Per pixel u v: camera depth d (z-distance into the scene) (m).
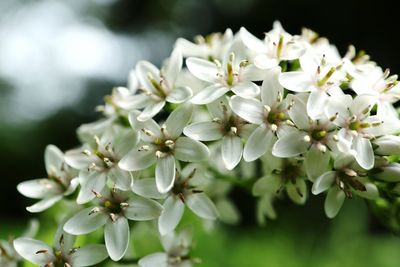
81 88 0.55
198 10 0.57
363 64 0.12
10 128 0.52
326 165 0.11
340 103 0.11
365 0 0.43
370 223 0.26
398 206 0.12
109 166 0.11
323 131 0.11
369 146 0.11
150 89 0.11
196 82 0.12
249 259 0.21
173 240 0.12
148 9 0.62
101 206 0.11
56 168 0.12
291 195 0.11
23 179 0.50
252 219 0.31
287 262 0.22
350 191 0.11
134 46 0.61
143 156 0.11
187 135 0.11
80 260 0.11
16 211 0.47
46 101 0.55
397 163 0.11
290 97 0.11
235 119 0.11
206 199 0.11
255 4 0.49
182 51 0.12
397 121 0.11
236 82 0.11
